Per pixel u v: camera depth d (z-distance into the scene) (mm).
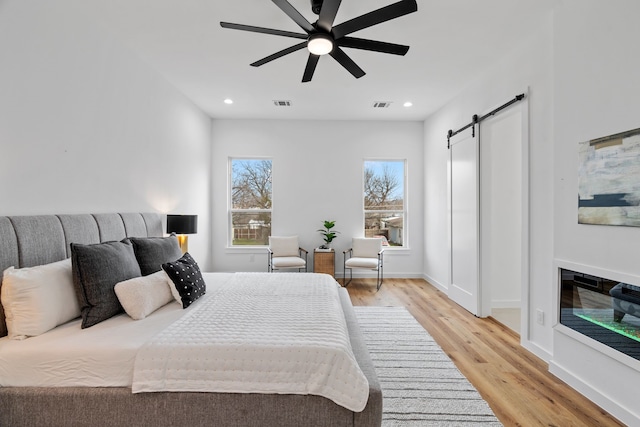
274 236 5391
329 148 5500
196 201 4719
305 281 2793
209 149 5277
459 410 1881
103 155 2621
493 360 2539
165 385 1451
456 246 4137
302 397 1463
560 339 2281
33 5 1973
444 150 4621
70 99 2271
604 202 1929
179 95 4102
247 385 1456
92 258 1818
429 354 2619
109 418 1461
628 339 1784
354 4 2357
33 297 1605
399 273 5520
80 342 1544
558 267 2299
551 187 2457
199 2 2312
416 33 2709
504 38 2770
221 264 5438
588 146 2043
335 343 1537
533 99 2682
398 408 1895
